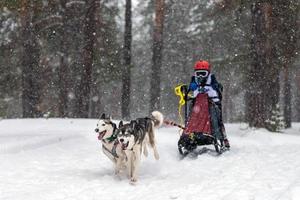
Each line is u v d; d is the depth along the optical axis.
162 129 14.88
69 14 21.41
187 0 39.91
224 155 10.15
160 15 22.23
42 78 23.58
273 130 15.68
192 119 10.20
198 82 10.37
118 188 7.21
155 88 22.31
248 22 20.75
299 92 43.53
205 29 36.47
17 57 22.30
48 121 16.11
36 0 16.33
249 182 7.26
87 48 20.61
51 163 9.38
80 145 11.55
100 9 22.27
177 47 39.25
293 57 17.66
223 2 16.64
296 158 9.64
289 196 6.13
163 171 8.71
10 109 26.42
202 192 6.73
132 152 7.74
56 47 22.78
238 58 18.89
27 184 7.48
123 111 24.38
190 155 10.32
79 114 20.92
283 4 16.19
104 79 24.42
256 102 15.92
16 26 21.38
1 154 10.20
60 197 6.67
